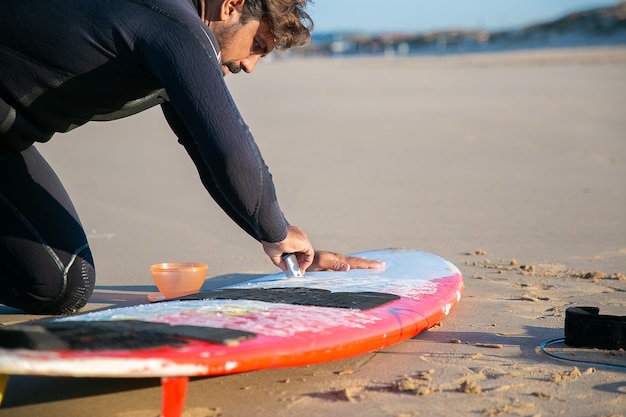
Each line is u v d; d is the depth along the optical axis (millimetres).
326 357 2102
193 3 2436
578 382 2176
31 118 2455
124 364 1710
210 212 5273
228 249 4195
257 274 3646
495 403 2031
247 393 2123
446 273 3062
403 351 2471
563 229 4742
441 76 28297
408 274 3025
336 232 4652
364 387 2162
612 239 4449
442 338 2609
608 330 2443
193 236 4516
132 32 2244
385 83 24172
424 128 11305
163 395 1792
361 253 3391
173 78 2199
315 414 1973
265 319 2197
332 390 2139
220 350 1862
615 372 2254
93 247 4227
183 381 1799
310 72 35312
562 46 85562
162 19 2238
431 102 16125
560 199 5844
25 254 2805
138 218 5059
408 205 5594
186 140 2779
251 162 2275
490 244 4316
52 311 2990
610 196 5977
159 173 7242
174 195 5988
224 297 2467
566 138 9969
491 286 3369
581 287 3352
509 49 91938
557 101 15727
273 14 2475
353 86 22766
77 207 5461
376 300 2561
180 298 2477
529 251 4137
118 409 2031
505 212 5320
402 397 2080
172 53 2201
